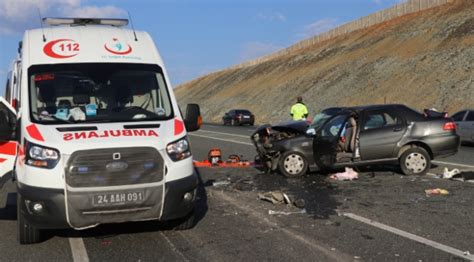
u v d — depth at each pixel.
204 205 8.66
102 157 5.78
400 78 42.94
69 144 5.79
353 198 8.98
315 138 11.64
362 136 11.35
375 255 5.72
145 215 5.96
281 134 12.39
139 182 5.88
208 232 6.86
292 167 11.81
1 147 7.15
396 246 6.04
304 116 18.73
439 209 7.94
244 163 14.04
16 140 6.69
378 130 11.38
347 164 11.43
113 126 6.24
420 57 43.78
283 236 6.58
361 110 11.60
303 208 8.24
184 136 6.43
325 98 49.97
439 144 11.38
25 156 5.93
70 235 6.76
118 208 5.84
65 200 5.70
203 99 90.25
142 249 6.14
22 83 6.74
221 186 10.62
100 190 5.77
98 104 6.80
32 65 6.91
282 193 8.91
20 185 5.92
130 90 7.00
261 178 11.70
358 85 47.53
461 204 8.27
